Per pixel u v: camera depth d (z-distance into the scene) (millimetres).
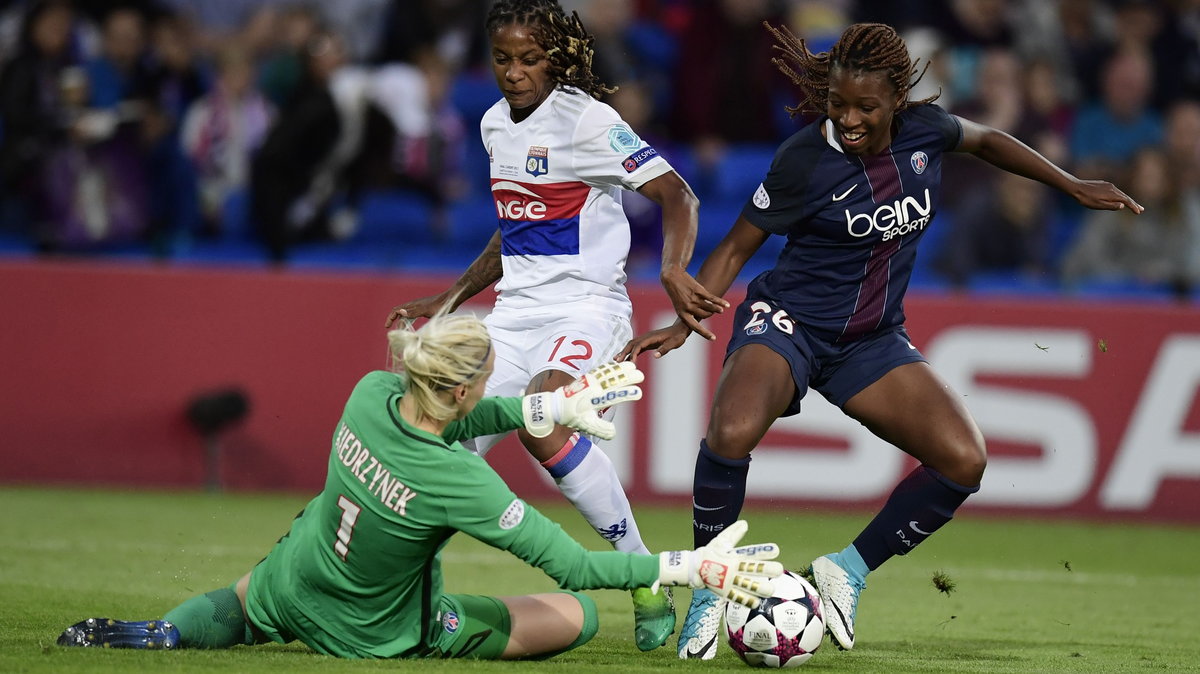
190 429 33938
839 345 17375
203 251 40094
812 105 17125
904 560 27594
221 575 22375
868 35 15703
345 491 13742
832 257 17000
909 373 17094
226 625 14750
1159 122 44188
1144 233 40188
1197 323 34062
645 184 16828
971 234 39531
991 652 17656
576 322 17250
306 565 14125
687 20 43281
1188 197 40500
